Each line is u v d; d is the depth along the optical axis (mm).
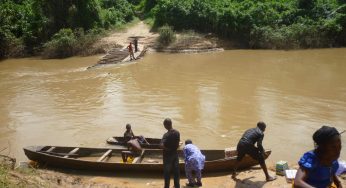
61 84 23938
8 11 40156
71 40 36906
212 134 14328
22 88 23172
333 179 4188
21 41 38500
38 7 40875
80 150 11812
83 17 41438
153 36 39938
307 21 39469
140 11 50438
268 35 38219
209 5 41094
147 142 12516
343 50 36156
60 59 35875
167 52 36875
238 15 39500
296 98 19125
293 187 3801
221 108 17641
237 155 9625
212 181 9672
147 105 18422
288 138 13625
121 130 15023
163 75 25797
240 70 27078
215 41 39219
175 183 8625
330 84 22172
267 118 15992
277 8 42938
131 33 41844
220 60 31906
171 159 8492
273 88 21422
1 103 19703
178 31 41281
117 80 24609
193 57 34000
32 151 10938
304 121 15461
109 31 42062
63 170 10883
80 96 20672
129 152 11148
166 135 8453
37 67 31422
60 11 40844
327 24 38156
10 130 15383
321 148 3686
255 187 8922
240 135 14172
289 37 37906
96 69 28844
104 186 8859
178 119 16156
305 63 29516
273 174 9672
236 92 20656
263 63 29875
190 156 9227
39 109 18344
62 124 15945
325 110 16953
